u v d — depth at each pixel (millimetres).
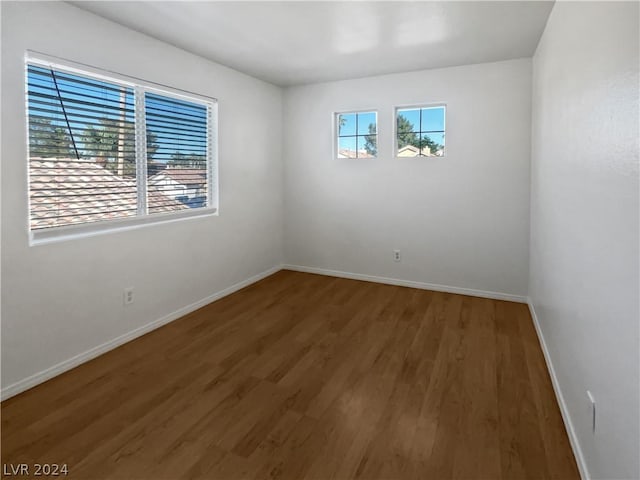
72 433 1864
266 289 4223
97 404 2104
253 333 3072
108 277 2729
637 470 1054
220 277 3910
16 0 2133
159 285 3172
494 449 1762
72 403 2111
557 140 2322
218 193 3812
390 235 4375
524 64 3586
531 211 3621
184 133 3426
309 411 2055
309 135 4672
